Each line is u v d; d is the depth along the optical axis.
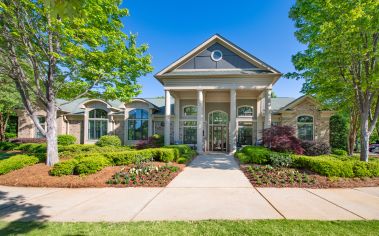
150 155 10.17
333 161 7.83
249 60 15.54
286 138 11.34
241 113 18.98
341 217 4.31
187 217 4.30
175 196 5.76
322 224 3.91
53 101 9.22
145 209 4.78
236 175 8.45
